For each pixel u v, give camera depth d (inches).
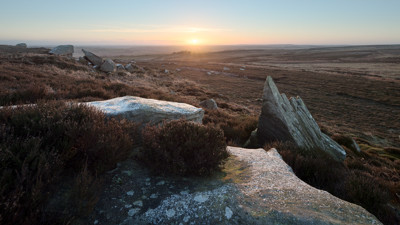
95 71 1315.2
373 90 2102.6
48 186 112.1
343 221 111.5
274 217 110.5
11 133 133.5
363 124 1204.5
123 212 112.0
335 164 285.7
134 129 199.3
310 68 4313.5
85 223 101.5
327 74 3319.4
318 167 221.3
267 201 126.0
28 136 135.3
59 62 1234.0
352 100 1775.3
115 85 693.9
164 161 152.9
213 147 171.3
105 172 144.1
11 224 87.0
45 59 1222.3
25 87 467.2
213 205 119.5
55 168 117.7
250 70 3873.0
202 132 176.4
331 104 1641.2
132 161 165.2
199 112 308.2
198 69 3959.2
